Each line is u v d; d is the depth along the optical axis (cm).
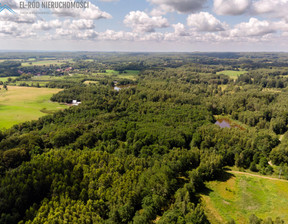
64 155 7031
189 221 4309
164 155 7644
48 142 8850
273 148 8919
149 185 5503
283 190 6338
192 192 5956
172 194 5744
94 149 8431
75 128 10062
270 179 7019
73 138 9406
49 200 5103
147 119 12769
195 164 7638
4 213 4412
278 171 7575
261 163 7919
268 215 5303
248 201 5841
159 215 5084
